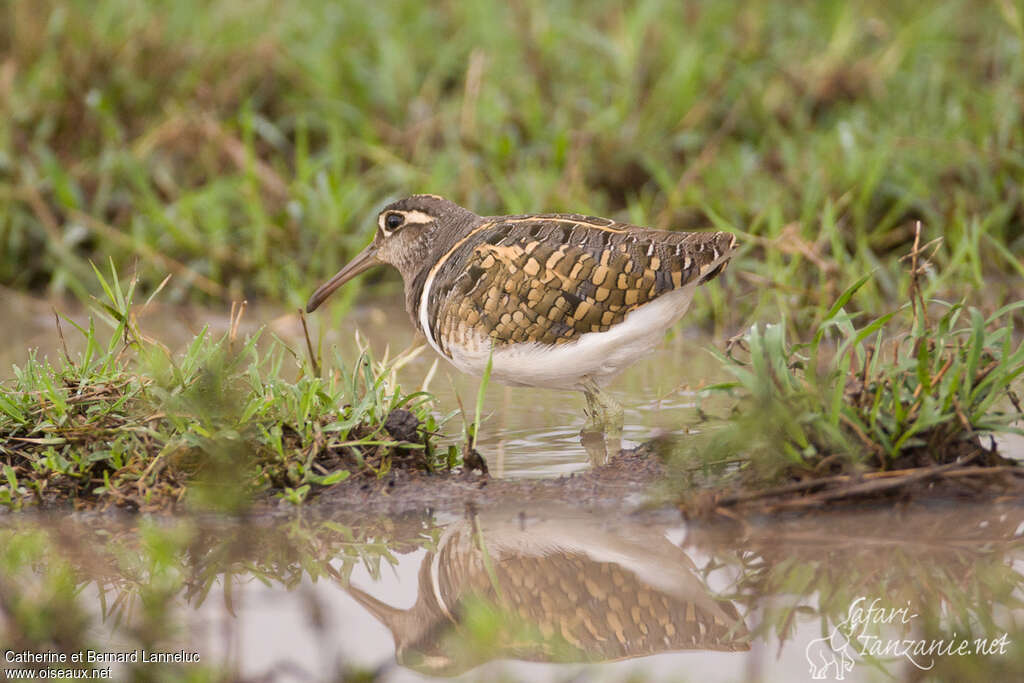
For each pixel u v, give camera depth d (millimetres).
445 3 20328
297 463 9352
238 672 7012
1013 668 6922
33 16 18750
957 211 14312
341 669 7059
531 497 9188
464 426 9773
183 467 9367
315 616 7664
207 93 17609
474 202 15727
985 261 14227
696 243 9836
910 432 8672
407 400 10086
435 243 11398
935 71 17266
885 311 13500
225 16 19609
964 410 8836
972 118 16078
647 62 18453
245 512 9070
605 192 16359
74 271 15727
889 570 7930
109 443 9508
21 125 17000
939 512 8602
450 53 18594
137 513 9102
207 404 9328
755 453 8961
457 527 8789
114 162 16328
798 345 9367
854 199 14992
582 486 9328
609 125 16766
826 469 8836
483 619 7379
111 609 7805
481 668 7051
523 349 10141
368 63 18797
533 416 11289
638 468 9609
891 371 8875
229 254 15609
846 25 18953
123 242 15508
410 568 8289
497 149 16312
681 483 9234
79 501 9289
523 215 11031
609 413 10531
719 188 15414
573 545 8453
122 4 19422
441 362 13211
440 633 7438
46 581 8086
